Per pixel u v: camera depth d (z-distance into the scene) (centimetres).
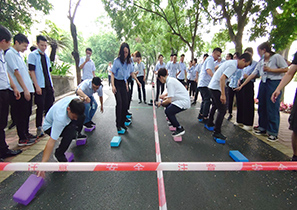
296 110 219
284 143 316
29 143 285
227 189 188
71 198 170
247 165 126
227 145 303
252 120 379
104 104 613
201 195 178
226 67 294
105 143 301
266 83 325
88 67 487
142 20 881
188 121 446
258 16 519
